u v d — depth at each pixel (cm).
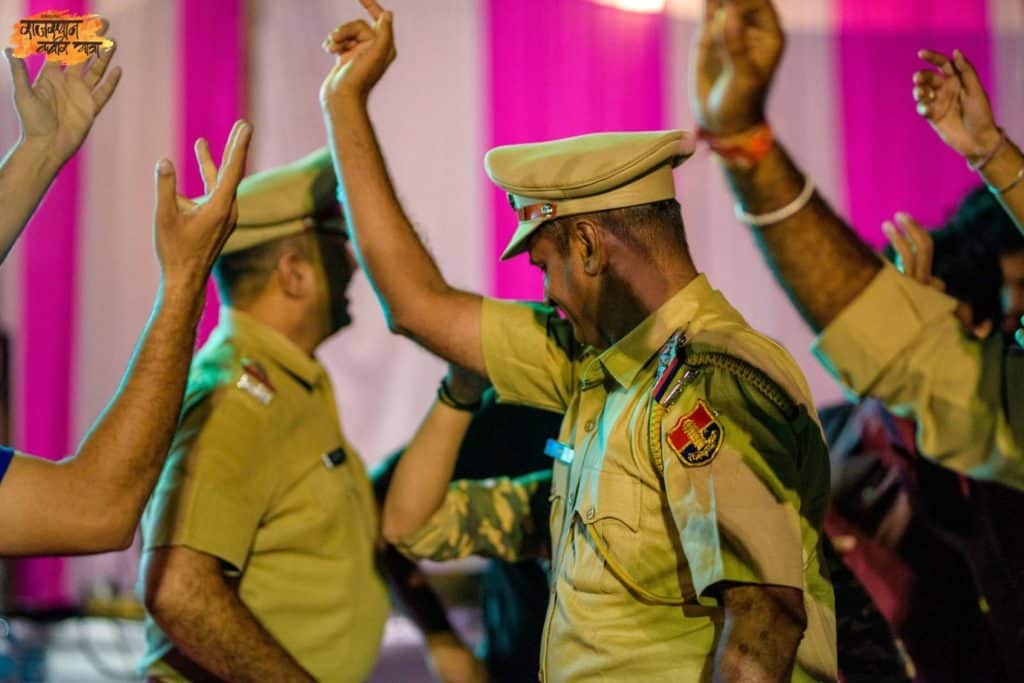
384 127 964
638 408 288
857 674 375
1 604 874
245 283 395
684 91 978
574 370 325
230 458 362
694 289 300
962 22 995
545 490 396
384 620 412
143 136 945
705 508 266
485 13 970
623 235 297
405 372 962
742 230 976
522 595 425
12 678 795
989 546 370
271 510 379
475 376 370
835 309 308
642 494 283
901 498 394
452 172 966
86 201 943
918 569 391
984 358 305
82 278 944
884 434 398
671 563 279
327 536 388
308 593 383
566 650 290
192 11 948
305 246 396
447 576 1001
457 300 334
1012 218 307
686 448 272
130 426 281
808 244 303
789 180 298
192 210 295
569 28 972
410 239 330
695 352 284
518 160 307
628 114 975
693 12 979
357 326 961
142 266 946
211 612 347
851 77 991
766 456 268
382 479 427
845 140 990
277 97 957
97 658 843
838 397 973
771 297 974
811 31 994
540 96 970
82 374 941
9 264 937
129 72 944
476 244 963
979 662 384
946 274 372
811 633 283
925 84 307
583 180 296
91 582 945
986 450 305
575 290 303
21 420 932
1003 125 995
